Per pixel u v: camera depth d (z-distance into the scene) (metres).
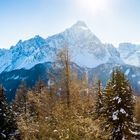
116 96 38.84
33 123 10.64
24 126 10.51
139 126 39.41
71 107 10.79
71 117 9.82
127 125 37.97
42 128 9.95
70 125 9.44
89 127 9.49
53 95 20.88
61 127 9.55
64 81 23.98
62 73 25.12
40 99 18.05
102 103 41.56
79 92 21.95
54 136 9.55
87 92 22.53
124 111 38.00
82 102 13.63
